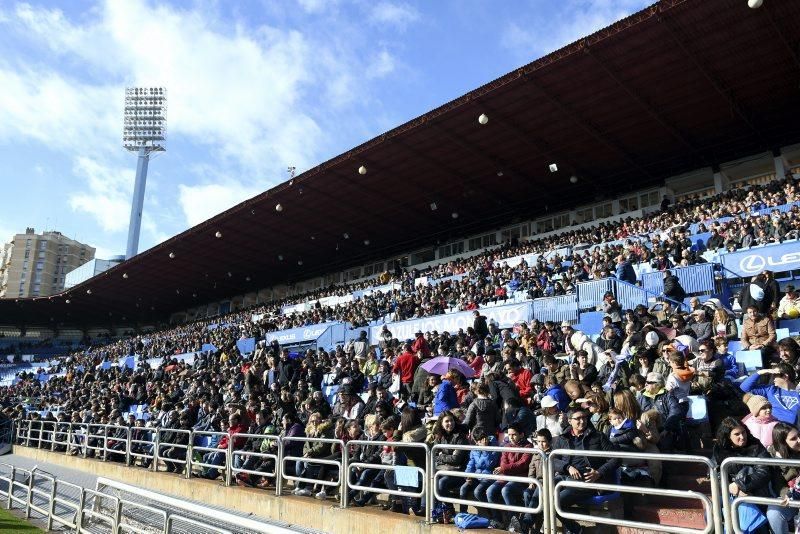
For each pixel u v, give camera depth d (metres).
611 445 6.16
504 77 22.95
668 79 22.98
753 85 23.59
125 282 55.47
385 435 8.88
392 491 7.60
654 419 6.73
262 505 9.66
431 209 38.00
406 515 7.59
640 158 30.81
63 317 69.81
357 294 35.22
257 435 10.46
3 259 131.75
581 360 10.20
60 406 26.70
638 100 24.28
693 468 6.91
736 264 15.52
